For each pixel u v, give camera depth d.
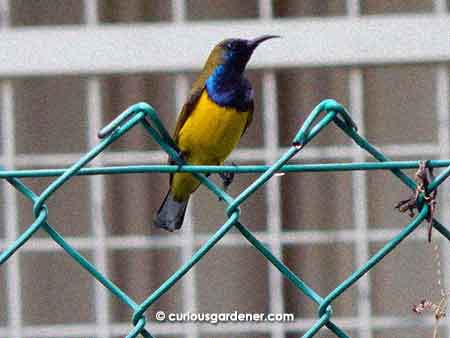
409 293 11.21
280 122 11.34
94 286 11.58
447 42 9.88
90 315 11.60
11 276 9.75
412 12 11.46
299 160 11.17
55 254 11.59
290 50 9.95
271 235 9.65
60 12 11.68
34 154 11.70
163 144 5.11
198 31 10.07
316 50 9.95
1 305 11.34
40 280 11.61
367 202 11.31
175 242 10.02
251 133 11.40
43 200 4.95
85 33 10.07
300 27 9.98
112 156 10.53
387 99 11.46
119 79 11.49
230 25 10.06
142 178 11.46
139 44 10.06
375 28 9.95
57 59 10.02
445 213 9.58
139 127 11.50
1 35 10.04
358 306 10.99
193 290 9.82
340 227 11.25
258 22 10.05
